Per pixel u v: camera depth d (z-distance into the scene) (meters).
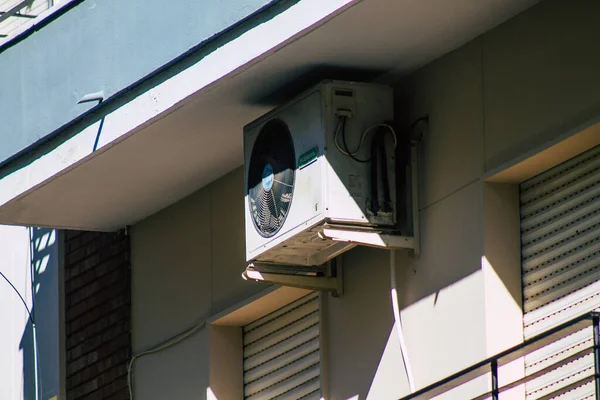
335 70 38.66
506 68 36.78
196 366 46.12
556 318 35.62
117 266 49.66
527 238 36.75
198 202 47.00
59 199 46.16
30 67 44.09
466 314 36.88
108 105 41.50
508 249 36.78
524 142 36.03
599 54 34.47
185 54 38.75
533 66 36.03
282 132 39.03
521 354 33.03
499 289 36.47
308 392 42.72
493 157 36.84
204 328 46.00
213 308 45.91
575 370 34.97
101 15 41.69
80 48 42.31
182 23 38.97
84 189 45.59
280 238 38.75
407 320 38.78
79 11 42.47
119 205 47.47
